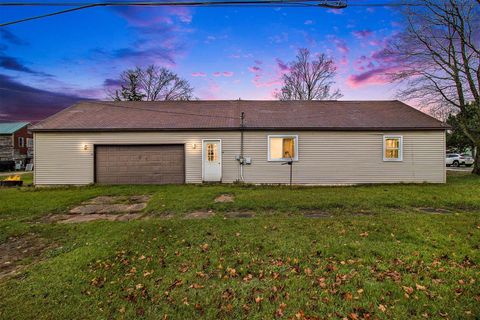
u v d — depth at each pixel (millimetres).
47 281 3219
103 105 14891
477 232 4727
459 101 14344
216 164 11836
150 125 11789
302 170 11758
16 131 32156
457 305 2602
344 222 5445
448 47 14234
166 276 3338
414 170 11711
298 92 30719
